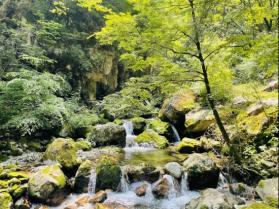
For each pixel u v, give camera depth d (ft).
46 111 38.99
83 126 45.88
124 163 31.76
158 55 24.94
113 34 23.91
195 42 24.09
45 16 58.85
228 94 26.21
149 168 27.63
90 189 26.18
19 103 38.09
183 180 26.78
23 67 46.62
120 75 68.95
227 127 32.65
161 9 22.65
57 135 42.32
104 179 26.21
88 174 26.58
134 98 29.19
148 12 22.56
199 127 39.78
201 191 26.43
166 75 25.53
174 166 27.66
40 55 49.75
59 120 41.52
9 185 24.50
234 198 22.84
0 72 43.86
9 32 48.62
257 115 30.68
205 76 25.27
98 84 64.23
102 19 65.72
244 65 20.86
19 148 36.14
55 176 25.02
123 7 61.26
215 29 23.79
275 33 17.71
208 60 25.99
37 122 37.81
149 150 39.73
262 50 17.11
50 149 30.73
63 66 57.82
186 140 38.37
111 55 65.72
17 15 55.77
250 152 27.43
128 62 26.30
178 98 46.21
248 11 22.80
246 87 26.68
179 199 25.08
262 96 32.45
